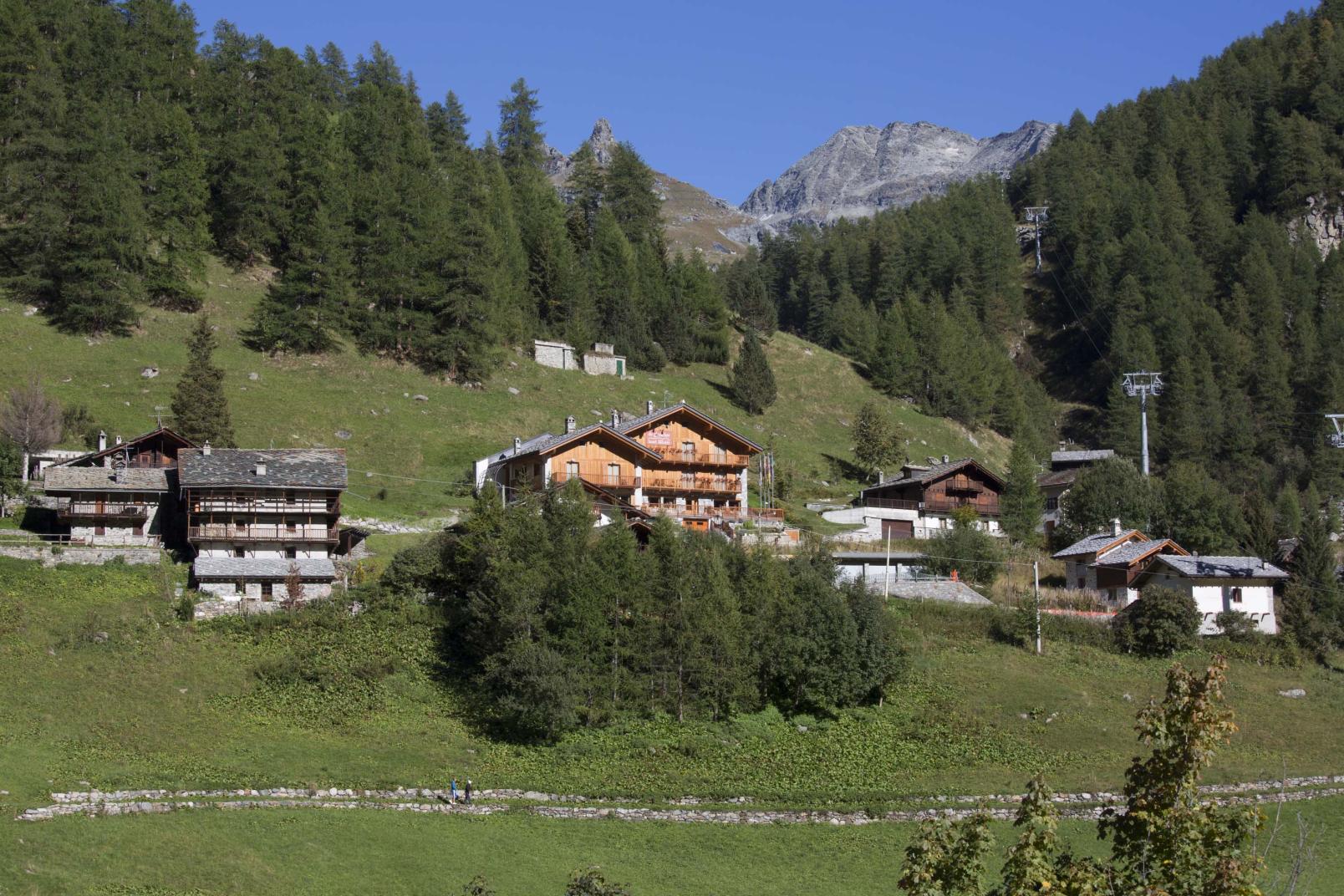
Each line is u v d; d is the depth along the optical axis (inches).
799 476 5516.7
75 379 4623.5
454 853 2000.5
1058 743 2741.1
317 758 2391.7
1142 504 4429.1
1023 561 4197.8
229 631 2913.4
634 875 1982.0
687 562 2898.6
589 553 2893.7
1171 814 1010.1
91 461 3619.6
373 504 4087.1
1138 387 5516.7
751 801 2357.3
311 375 5231.3
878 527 4608.8
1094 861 1096.2
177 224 5531.5
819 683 2802.7
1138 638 3376.0
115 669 2662.4
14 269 5251.0
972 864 1048.2
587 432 4037.9
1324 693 3223.4
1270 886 1953.7
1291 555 4197.8
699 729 2689.5
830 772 2546.8
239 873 1831.9
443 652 2908.5
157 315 5310.0
